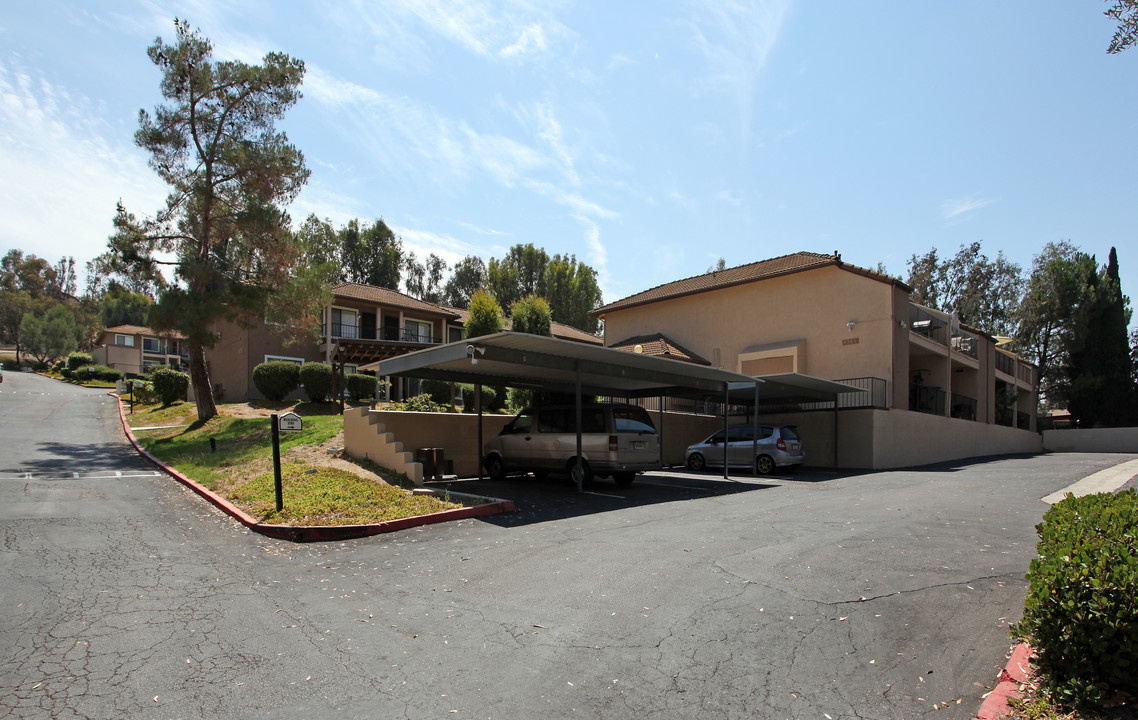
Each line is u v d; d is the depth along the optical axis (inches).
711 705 141.8
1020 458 964.0
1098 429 1386.6
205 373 853.8
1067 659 136.1
